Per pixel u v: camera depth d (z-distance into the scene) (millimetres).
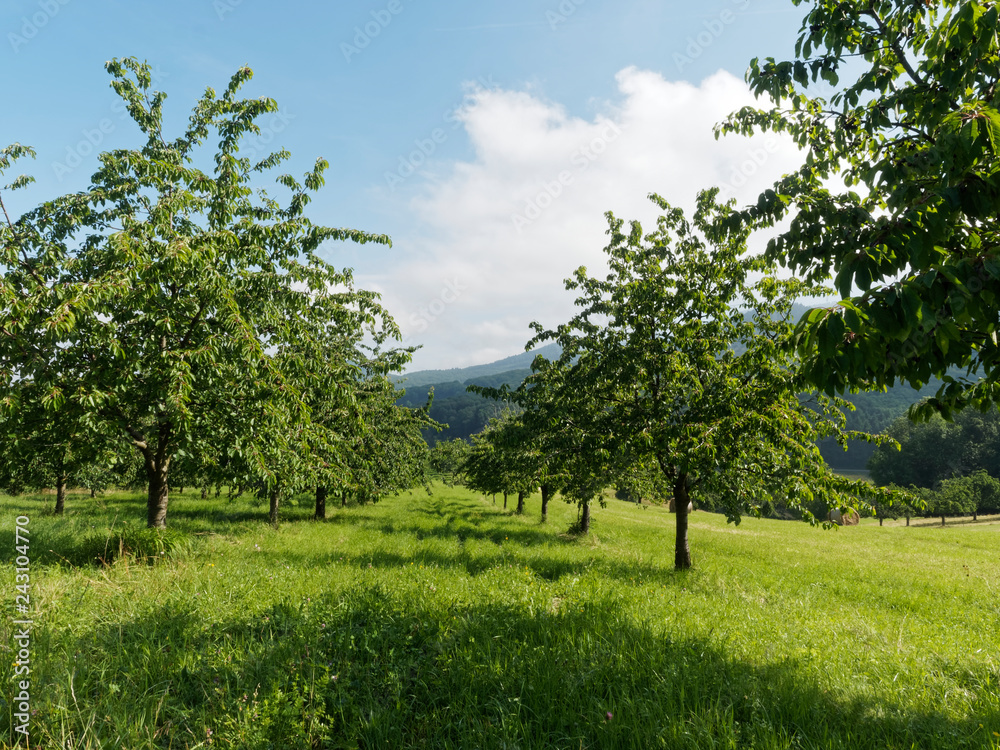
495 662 4273
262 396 9531
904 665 5074
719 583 10352
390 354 18375
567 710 3635
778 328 10641
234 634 4969
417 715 3648
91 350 8812
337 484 12867
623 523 29562
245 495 29781
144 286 8125
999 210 2996
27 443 9023
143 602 5816
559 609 5977
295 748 3232
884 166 3721
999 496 51719
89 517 15883
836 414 11242
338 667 4238
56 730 3266
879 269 2973
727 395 10172
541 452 12648
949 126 3131
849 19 4965
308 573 8469
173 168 9734
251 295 10180
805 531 32594
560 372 12961
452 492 52750
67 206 9883
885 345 2951
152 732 3342
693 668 4383
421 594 6590
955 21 3654
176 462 11539
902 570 15164
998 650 6219
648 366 11156
